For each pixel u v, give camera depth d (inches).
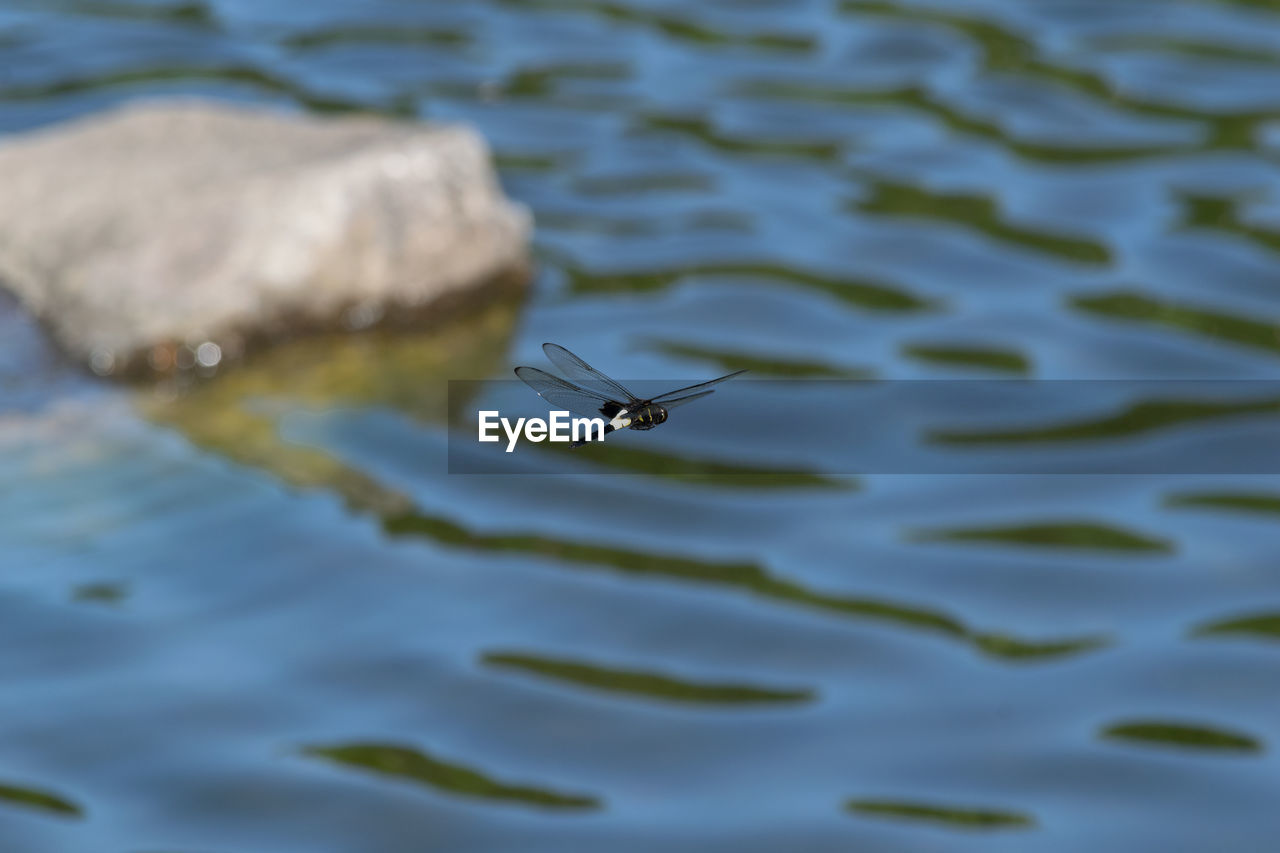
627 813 671.1
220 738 708.7
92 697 731.4
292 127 1171.9
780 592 810.2
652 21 1453.0
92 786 682.8
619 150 1255.5
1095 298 1082.7
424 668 751.1
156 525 858.8
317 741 708.7
